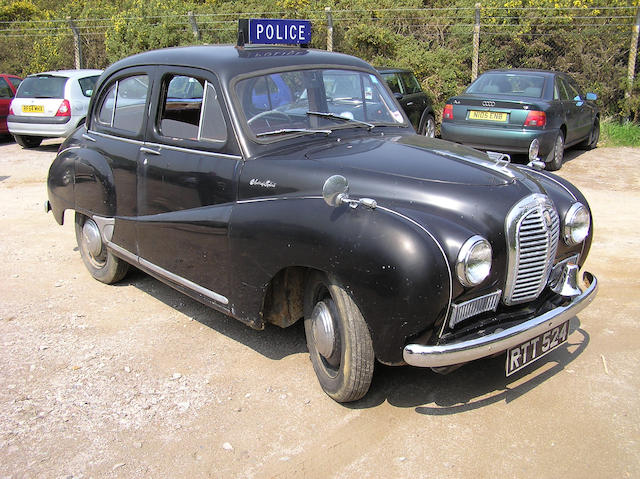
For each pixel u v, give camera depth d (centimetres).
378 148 392
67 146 545
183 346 419
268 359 401
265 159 373
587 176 950
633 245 614
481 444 313
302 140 398
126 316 468
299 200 344
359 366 322
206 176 393
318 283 347
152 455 308
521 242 329
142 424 333
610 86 1439
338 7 1559
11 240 658
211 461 303
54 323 456
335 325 334
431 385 369
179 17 1534
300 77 420
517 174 362
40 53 1773
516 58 1545
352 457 304
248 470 296
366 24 1445
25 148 1262
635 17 1372
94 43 1712
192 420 336
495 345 309
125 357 405
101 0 2075
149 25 1529
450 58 1415
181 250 414
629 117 1410
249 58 411
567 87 1063
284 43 466
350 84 448
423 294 294
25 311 477
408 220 309
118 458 306
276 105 403
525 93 1000
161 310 479
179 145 415
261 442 317
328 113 421
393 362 308
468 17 1482
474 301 316
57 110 1181
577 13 1499
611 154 1145
